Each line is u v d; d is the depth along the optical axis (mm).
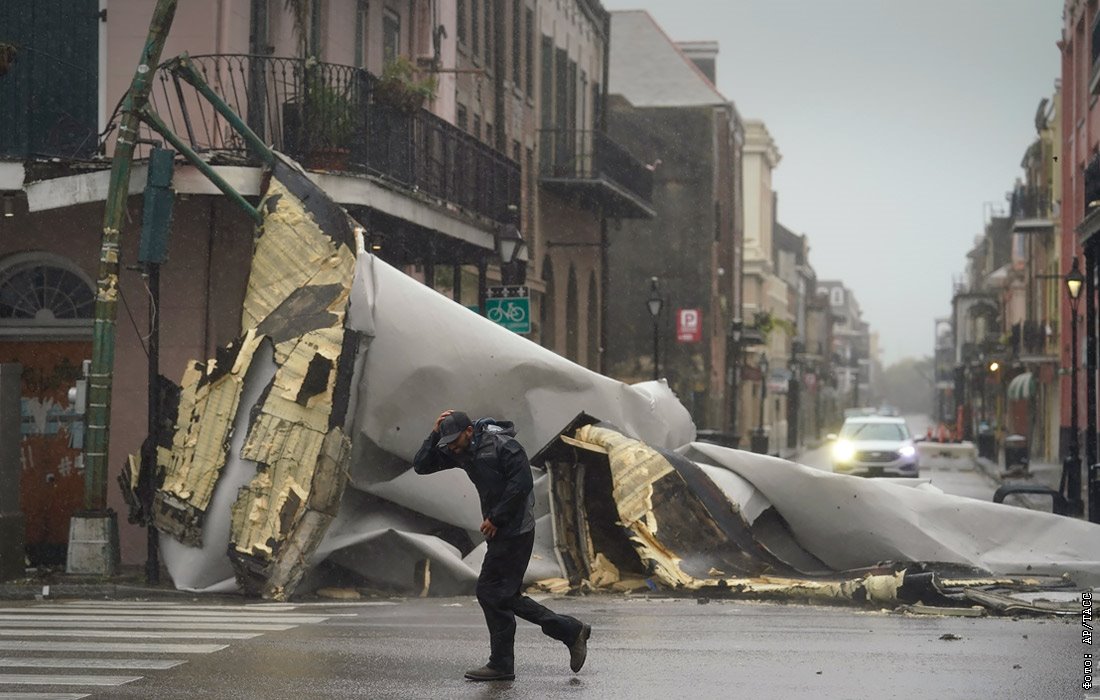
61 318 43375
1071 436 66750
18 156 40375
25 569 37125
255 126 44469
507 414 36000
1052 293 132625
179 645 23984
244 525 33469
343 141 43406
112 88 44375
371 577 34531
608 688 19562
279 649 23422
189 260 43031
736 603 30906
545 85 91750
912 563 35188
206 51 44594
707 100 148250
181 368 42906
